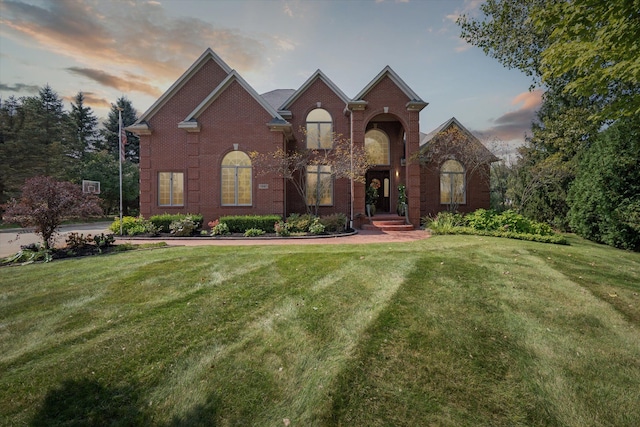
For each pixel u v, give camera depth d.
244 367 3.49
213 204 16.09
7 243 14.07
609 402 2.98
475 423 2.71
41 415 2.80
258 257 8.39
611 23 5.42
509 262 7.75
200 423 2.73
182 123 15.54
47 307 5.16
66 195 9.55
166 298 5.49
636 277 6.82
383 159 20.33
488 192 19.58
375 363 3.53
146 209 16.38
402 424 2.69
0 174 27.03
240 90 16.12
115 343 3.97
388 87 16.80
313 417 2.77
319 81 19.03
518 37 13.59
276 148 16.05
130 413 2.84
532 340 4.07
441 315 4.75
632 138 10.75
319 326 4.41
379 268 7.21
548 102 19.41
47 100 41.69
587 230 12.59
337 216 15.23
